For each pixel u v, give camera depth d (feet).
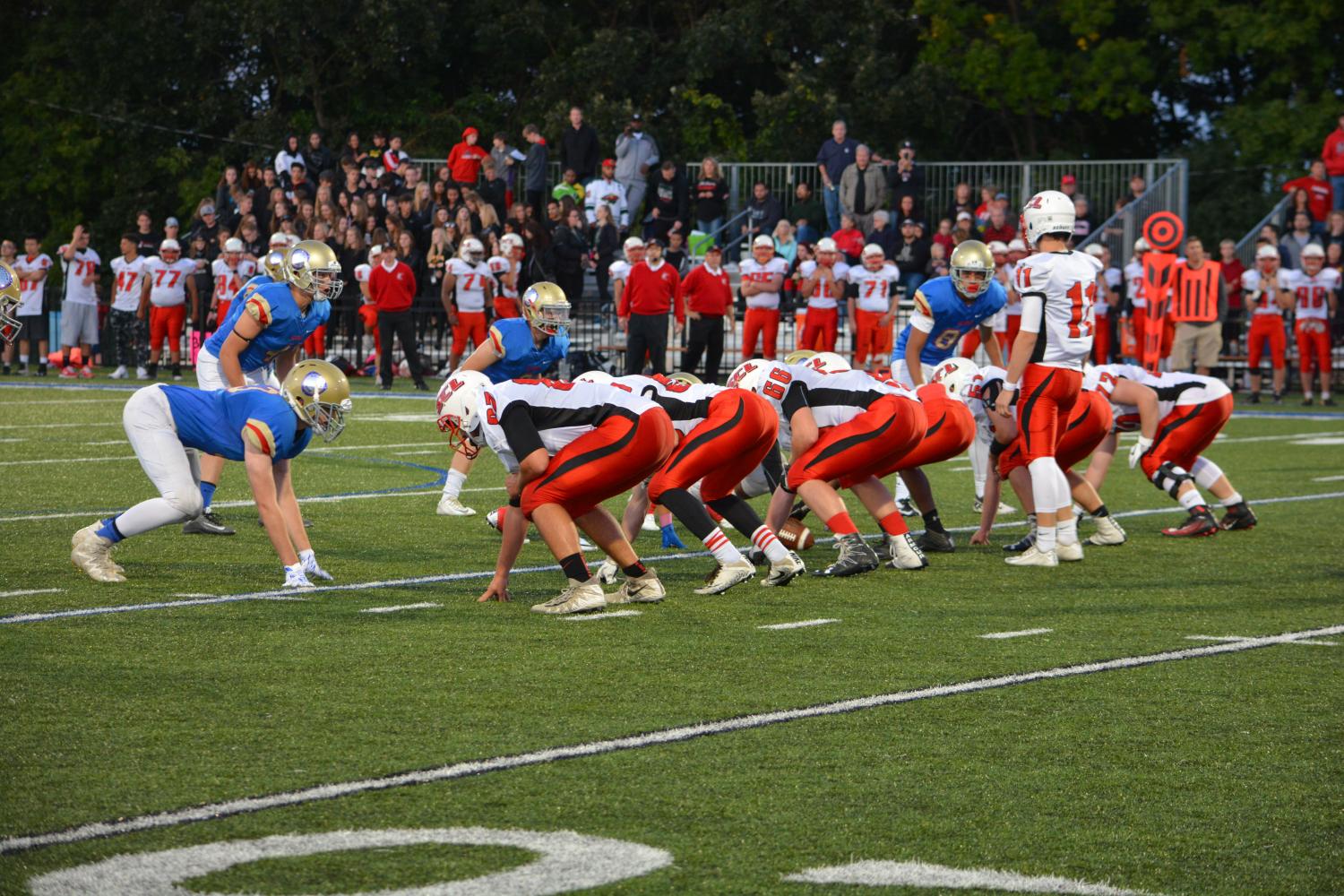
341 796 36.60
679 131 271.28
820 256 164.76
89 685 46.55
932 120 261.85
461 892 30.96
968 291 80.89
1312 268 168.35
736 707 44.91
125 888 30.91
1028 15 276.41
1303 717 44.55
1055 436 72.28
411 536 77.77
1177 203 204.64
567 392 58.18
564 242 190.60
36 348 212.23
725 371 191.83
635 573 61.05
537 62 292.81
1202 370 164.04
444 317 195.31
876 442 66.74
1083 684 48.32
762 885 31.60
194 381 187.62
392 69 275.80
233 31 279.69
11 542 73.15
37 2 300.40
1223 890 31.81
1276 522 85.76
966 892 31.42
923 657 51.88
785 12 266.98
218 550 72.33
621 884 31.50
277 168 219.61
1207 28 259.60
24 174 298.15
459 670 49.06
